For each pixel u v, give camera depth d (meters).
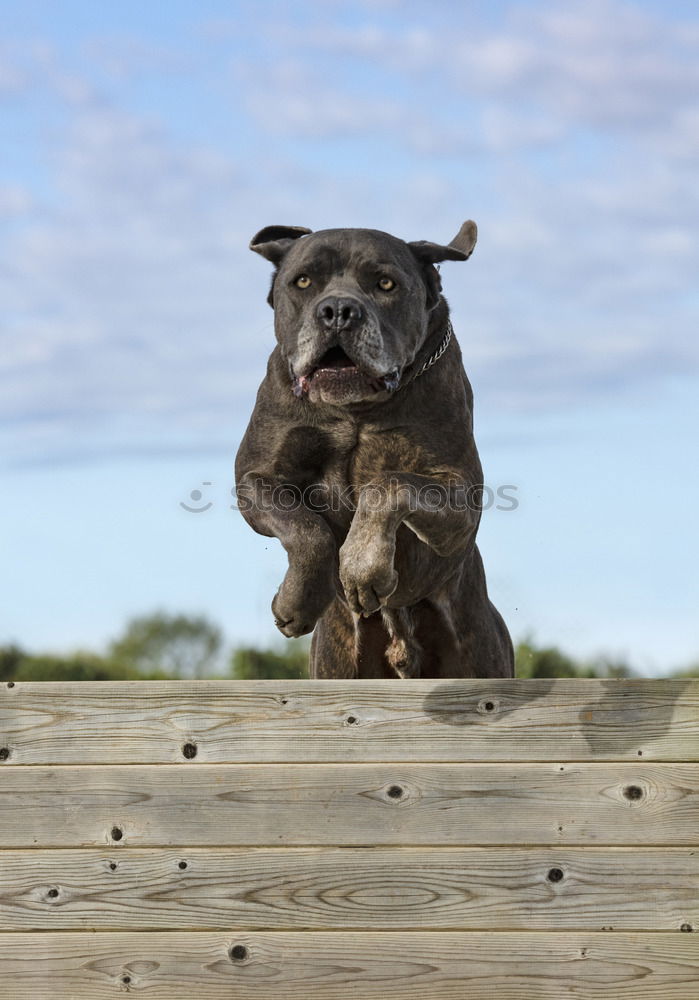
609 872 3.77
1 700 3.90
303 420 4.89
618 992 3.70
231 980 3.73
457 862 3.78
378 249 4.84
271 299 5.26
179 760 3.86
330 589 4.60
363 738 3.86
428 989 3.72
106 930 3.78
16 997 3.75
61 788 3.85
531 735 3.85
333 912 3.76
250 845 3.81
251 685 3.89
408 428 4.88
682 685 3.85
